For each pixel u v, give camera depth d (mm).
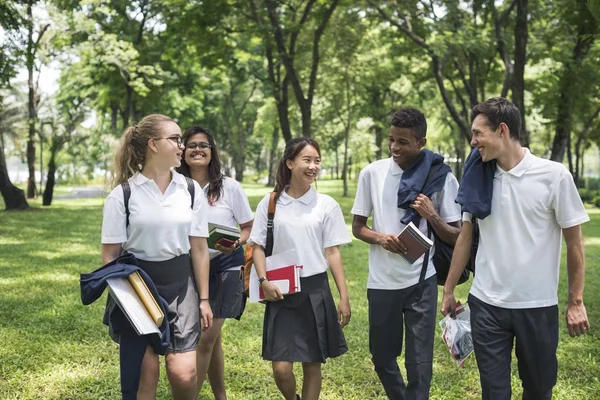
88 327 6094
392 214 3799
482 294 3250
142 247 3234
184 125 34500
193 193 3455
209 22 17703
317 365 3781
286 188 3799
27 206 22047
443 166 3789
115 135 26531
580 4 13953
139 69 22828
